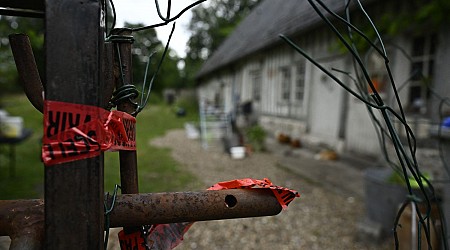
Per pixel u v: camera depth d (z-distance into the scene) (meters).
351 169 5.08
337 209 3.54
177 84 25.16
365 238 2.79
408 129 0.83
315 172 4.99
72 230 0.53
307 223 3.21
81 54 0.52
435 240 2.09
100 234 0.54
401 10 3.97
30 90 0.61
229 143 7.17
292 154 6.61
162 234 0.79
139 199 0.63
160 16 0.68
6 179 4.26
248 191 0.68
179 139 9.34
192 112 17.61
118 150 0.67
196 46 24.41
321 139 6.39
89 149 0.52
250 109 9.94
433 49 3.72
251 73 10.21
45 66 0.51
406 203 1.04
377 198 2.74
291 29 6.09
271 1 12.80
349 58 5.33
